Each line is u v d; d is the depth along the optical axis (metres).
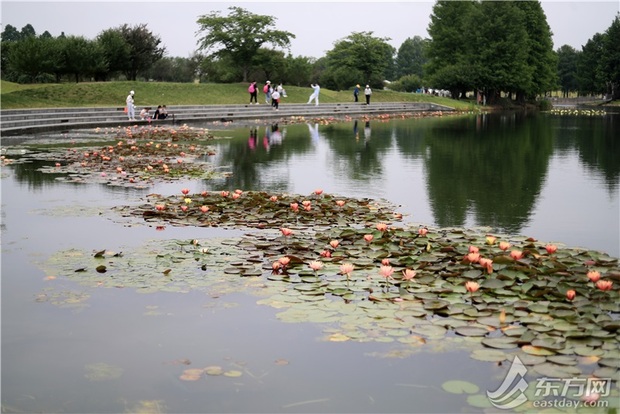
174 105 34.12
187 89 39.03
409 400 3.40
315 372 3.74
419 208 8.72
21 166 12.88
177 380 3.65
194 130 24.00
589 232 7.24
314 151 16.61
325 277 5.45
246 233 7.12
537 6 58.03
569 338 4.05
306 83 56.38
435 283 5.21
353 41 57.38
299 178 11.62
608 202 9.23
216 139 20.20
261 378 3.67
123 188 10.30
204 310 4.73
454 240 6.55
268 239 6.79
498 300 4.79
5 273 5.62
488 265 5.25
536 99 62.28
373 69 56.94
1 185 10.53
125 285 5.25
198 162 13.90
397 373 3.71
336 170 12.81
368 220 7.76
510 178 11.82
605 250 6.42
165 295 5.07
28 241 6.75
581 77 77.69
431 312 4.62
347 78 56.72
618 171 12.88
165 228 7.38
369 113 41.16
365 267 5.73
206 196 9.16
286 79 54.56
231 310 4.73
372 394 3.47
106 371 3.76
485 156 15.71
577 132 24.61
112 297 5.02
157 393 3.50
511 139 21.08
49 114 24.70
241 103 38.97
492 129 26.34
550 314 4.43
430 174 12.27
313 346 4.10
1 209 8.49
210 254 6.17
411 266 5.72
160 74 53.31
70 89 33.16
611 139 21.14
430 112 43.62
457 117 38.56
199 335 4.29
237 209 8.29
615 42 68.81
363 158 15.06
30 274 5.59
